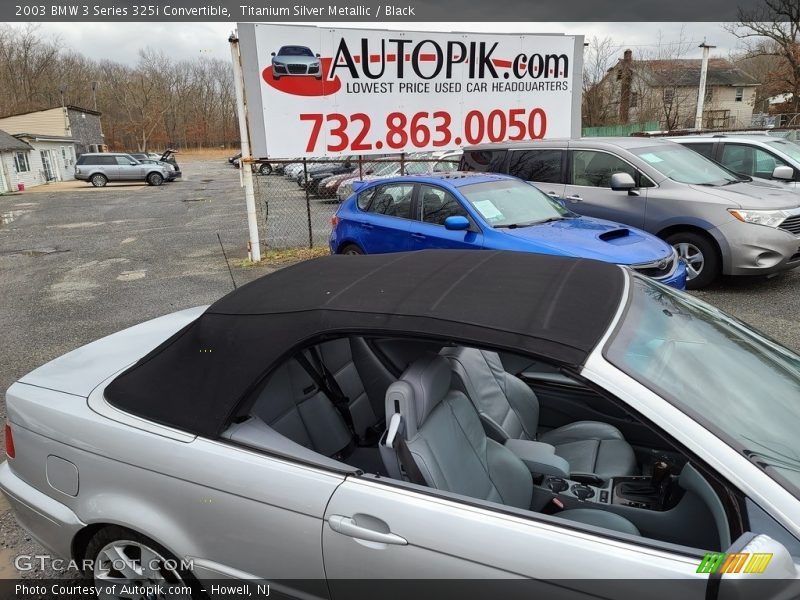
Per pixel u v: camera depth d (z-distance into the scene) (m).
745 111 50.00
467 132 9.95
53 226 16.42
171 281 8.67
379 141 9.38
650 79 37.72
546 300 1.93
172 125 92.94
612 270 2.32
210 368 2.06
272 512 1.82
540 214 6.12
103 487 2.07
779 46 34.94
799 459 1.61
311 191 22.05
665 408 1.58
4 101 70.25
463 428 2.23
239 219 16.16
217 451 1.92
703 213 6.38
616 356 1.68
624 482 2.39
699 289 6.73
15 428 2.34
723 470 1.49
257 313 2.14
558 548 1.51
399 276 2.24
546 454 2.46
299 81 8.67
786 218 6.14
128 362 2.50
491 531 1.58
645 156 6.98
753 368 1.97
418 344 2.40
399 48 9.11
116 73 90.62
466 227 5.80
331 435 2.46
